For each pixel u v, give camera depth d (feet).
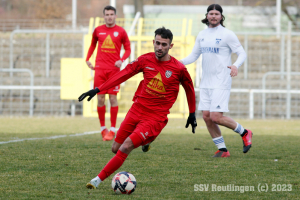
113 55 77.97
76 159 53.52
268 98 152.66
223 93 56.65
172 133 90.79
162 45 38.68
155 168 48.34
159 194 36.50
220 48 56.59
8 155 56.03
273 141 76.69
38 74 167.02
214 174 45.19
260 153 61.36
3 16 371.56
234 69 51.42
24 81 157.38
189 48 133.69
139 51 138.62
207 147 67.46
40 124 109.29
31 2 349.61
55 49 178.60
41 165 49.14
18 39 183.93
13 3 380.78
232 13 223.71
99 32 78.43
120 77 40.47
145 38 138.00
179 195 36.19
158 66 40.24
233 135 88.79
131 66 40.73
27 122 115.34
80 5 406.41
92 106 138.10
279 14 213.66
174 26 157.69
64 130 93.97
